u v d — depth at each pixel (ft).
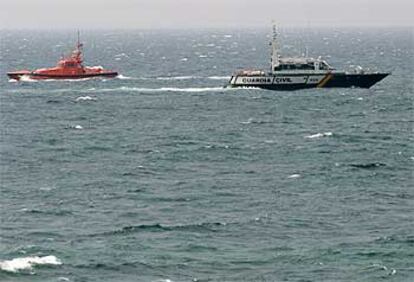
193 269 619.26
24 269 612.70
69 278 598.75
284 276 608.19
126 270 615.16
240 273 613.11
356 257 645.92
